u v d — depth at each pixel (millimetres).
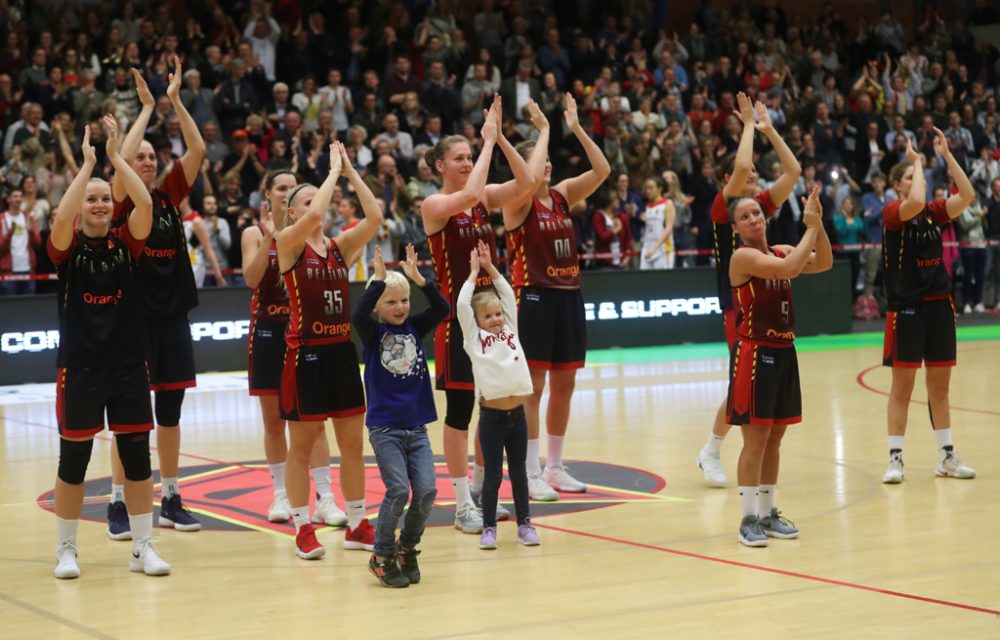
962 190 8164
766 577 5785
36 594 5742
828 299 18641
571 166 18391
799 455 9156
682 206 18281
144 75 17375
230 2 19828
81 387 5980
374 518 7250
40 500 8031
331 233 14727
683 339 17844
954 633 4836
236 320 15273
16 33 17938
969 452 9203
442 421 11031
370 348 6066
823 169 20438
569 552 6383
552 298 7742
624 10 23766
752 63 22500
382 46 19609
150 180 6867
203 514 7531
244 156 16562
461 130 18844
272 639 4949
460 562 6219
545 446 9945
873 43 24312
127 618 5297
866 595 5426
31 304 14336
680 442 9852
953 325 8234
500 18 21359
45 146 15914
